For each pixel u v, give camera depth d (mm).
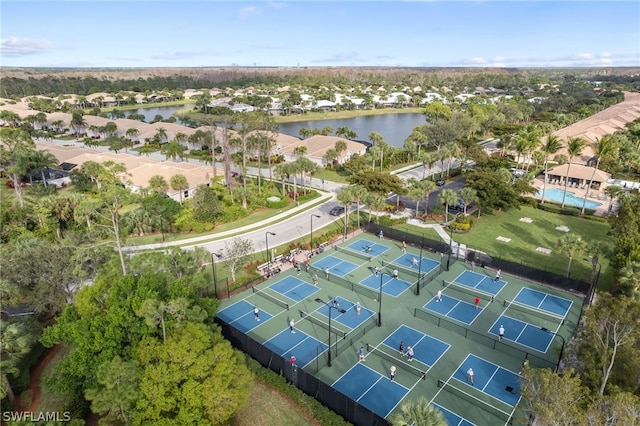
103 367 27109
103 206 53969
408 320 45906
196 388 26891
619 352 27562
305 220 76812
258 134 98125
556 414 21641
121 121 161250
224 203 81125
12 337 31781
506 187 74750
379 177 78312
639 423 20484
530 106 196875
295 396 33594
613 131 129750
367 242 67688
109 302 32250
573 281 51438
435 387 35562
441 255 62250
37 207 65562
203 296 49719
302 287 53312
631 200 57625
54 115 175750
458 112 159500
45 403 33250
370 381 36312
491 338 42344
